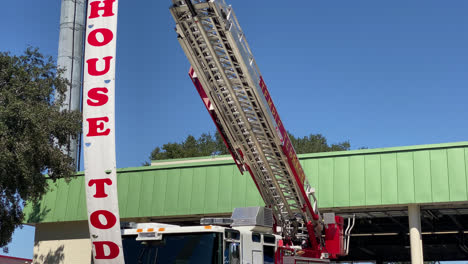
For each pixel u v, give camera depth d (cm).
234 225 1077
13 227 2314
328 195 2098
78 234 2559
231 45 1068
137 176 2420
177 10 1064
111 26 962
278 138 1220
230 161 2295
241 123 1225
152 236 984
